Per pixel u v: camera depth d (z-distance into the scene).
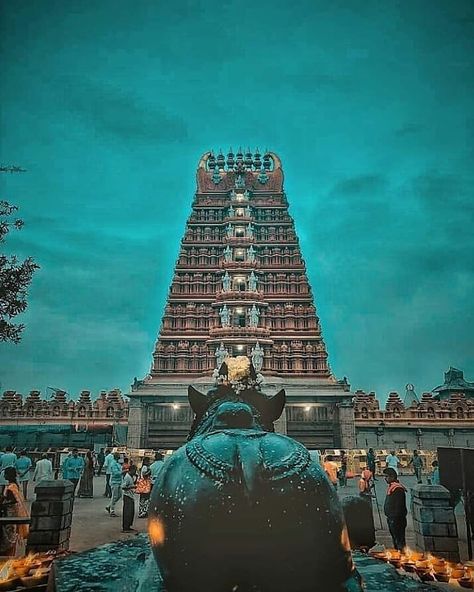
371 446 35.59
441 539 8.64
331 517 2.70
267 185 48.53
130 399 34.91
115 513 15.16
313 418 35.06
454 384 45.06
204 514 2.57
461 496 10.25
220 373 4.10
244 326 40.84
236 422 3.41
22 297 17.02
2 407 36.62
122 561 3.49
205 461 2.79
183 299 42.00
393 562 5.11
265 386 35.88
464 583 4.69
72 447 33.34
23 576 4.13
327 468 18.75
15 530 8.51
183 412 34.88
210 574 2.52
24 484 17.00
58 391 38.03
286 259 44.44
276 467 2.73
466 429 35.75
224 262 43.19
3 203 21.66
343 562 2.71
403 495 9.66
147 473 14.75
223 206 46.97
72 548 10.42
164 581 2.73
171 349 39.84
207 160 49.88
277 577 2.51
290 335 40.78
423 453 32.50
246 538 2.51
